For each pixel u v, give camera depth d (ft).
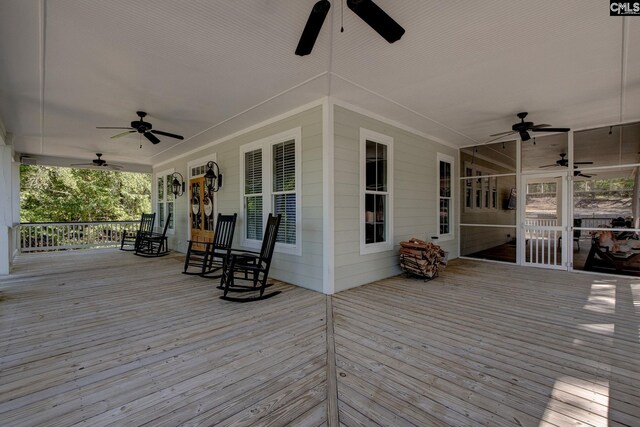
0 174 18.13
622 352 8.00
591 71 11.23
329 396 6.11
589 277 16.90
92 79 11.79
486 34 8.93
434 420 5.42
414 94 13.41
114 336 9.01
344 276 14.23
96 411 5.63
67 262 22.13
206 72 11.29
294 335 9.05
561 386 6.47
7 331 9.37
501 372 7.01
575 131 18.58
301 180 14.85
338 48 9.68
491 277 16.90
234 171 19.63
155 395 6.13
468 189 24.35
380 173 16.55
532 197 26.58
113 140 21.53
